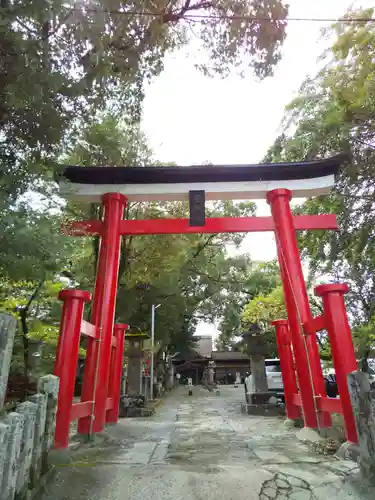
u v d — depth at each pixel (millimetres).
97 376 7914
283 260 9328
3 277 5992
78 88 5023
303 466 5363
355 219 9852
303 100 9008
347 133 8195
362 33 7305
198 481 4637
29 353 11641
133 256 15758
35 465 4223
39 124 4980
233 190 10000
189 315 34031
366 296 11789
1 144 5082
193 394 28484
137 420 11969
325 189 9922
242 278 29406
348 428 5973
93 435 7383
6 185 4816
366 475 4527
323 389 8047
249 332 13984
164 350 30422
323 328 7414
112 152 9766
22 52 4406
